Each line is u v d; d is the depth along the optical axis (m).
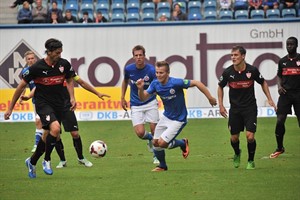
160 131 27.19
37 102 25.80
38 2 54.62
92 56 49.31
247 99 27.50
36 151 26.08
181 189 23.30
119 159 32.00
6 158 32.56
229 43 49.03
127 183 24.75
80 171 28.14
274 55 49.00
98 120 49.31
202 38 49.03
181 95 26.81
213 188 23.41
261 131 42.03
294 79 31.75
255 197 21.72
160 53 49.19
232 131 27.83
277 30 49.00
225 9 59.19
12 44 49.19
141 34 49.22
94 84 49.34
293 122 46.50
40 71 25.44
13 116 49.44
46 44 25.17
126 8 61.84
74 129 29.14
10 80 49.31
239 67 27.34
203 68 49.12
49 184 24.77
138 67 30.70
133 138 40.22
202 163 30.05
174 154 33.31
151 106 30.89
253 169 27.81
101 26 49.19
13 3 61.34
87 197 22.14
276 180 24.89
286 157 31.72
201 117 49.34
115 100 49.34
